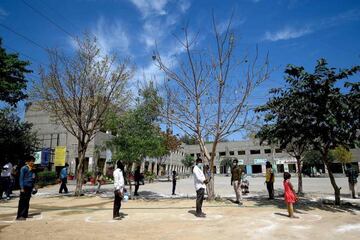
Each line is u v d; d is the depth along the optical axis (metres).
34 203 13.67
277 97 12.20
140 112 16.16
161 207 12.04
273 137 12.77
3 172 15.38
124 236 7.17
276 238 6.95
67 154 32.38
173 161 62.75
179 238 6.96
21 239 6.93
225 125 13.85
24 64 18.19
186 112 14.24
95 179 27.30
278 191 19.67
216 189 21.55
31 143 24.67
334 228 8.02
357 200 14.15
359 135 11.13
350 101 10.63
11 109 23.61
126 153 15.33
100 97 16.92
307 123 11.47
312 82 10.98
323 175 46.72
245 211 10.86
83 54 16.58
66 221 9.15
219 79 14.00
